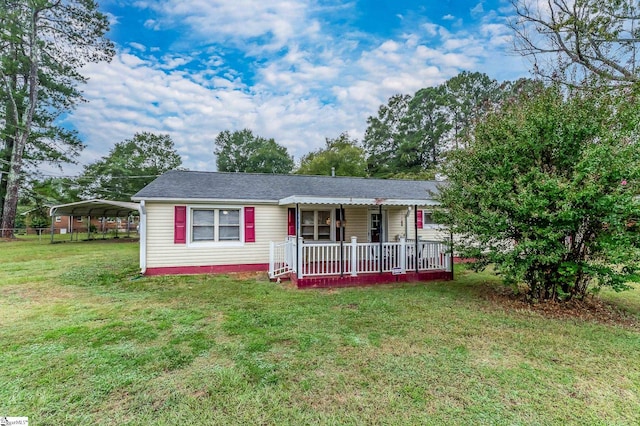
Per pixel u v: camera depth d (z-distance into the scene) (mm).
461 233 7453
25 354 4059
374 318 5555
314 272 8461
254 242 10766
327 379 3441
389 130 41844
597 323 5332
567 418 2785
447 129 35594
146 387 3287
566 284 6332
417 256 9016
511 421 2740
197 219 10312
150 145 40688
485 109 8367
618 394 3170
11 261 12664
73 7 22641
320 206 11391
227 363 3828
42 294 7410
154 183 10820
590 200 5297
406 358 3959
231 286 8297
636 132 5453
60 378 3449
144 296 7223
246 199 10547
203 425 2699
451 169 7926
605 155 5137
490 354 4090
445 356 4020
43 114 25531
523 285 8008
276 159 45531
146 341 4516
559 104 6211
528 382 3387
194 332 4879
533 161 6258
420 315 5723
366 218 12453
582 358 3986
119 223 41344
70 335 4727
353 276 8406
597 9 7863
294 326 5145
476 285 8375
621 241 5309
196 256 10164
